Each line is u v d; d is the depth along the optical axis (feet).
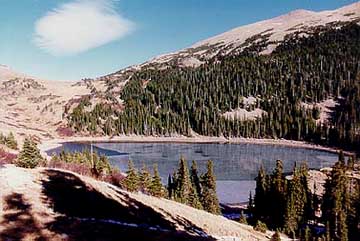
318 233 328.70
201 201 346.13
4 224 119.24
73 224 132.36
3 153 293.23
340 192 336.29
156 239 139.44
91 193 182.60
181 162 344.49
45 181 174.91
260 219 352.49
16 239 110.63
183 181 335.88
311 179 523.70
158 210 208.74
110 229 136.46
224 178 542.98
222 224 241.14
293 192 334.65
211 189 346.33
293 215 326.03
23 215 129.70
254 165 652.07
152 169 592.19
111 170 341.00
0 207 132.05
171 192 350.23
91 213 160.76
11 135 447.42
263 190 361.71
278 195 351.67
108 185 213.66
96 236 126.11
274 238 241.14
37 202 147.02
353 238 309.63
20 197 145.89
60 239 116.98
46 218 132.46
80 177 199.82
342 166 363.76
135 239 133.08
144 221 180.96
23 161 194.70
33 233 117.39
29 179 170.09
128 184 243.19
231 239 208.85
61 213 145.48
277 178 366.43
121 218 171.22
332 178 355.56
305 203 349.00
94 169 306.14
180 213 223.92
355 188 387.14
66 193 170.60
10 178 163.02
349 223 316.81
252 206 375.04
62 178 186.80
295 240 307.78
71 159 346.33
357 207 325.01
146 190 290.97
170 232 154.92
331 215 323.57
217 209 345.10
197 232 199.62
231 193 457.27
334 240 306.76
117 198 194.59
